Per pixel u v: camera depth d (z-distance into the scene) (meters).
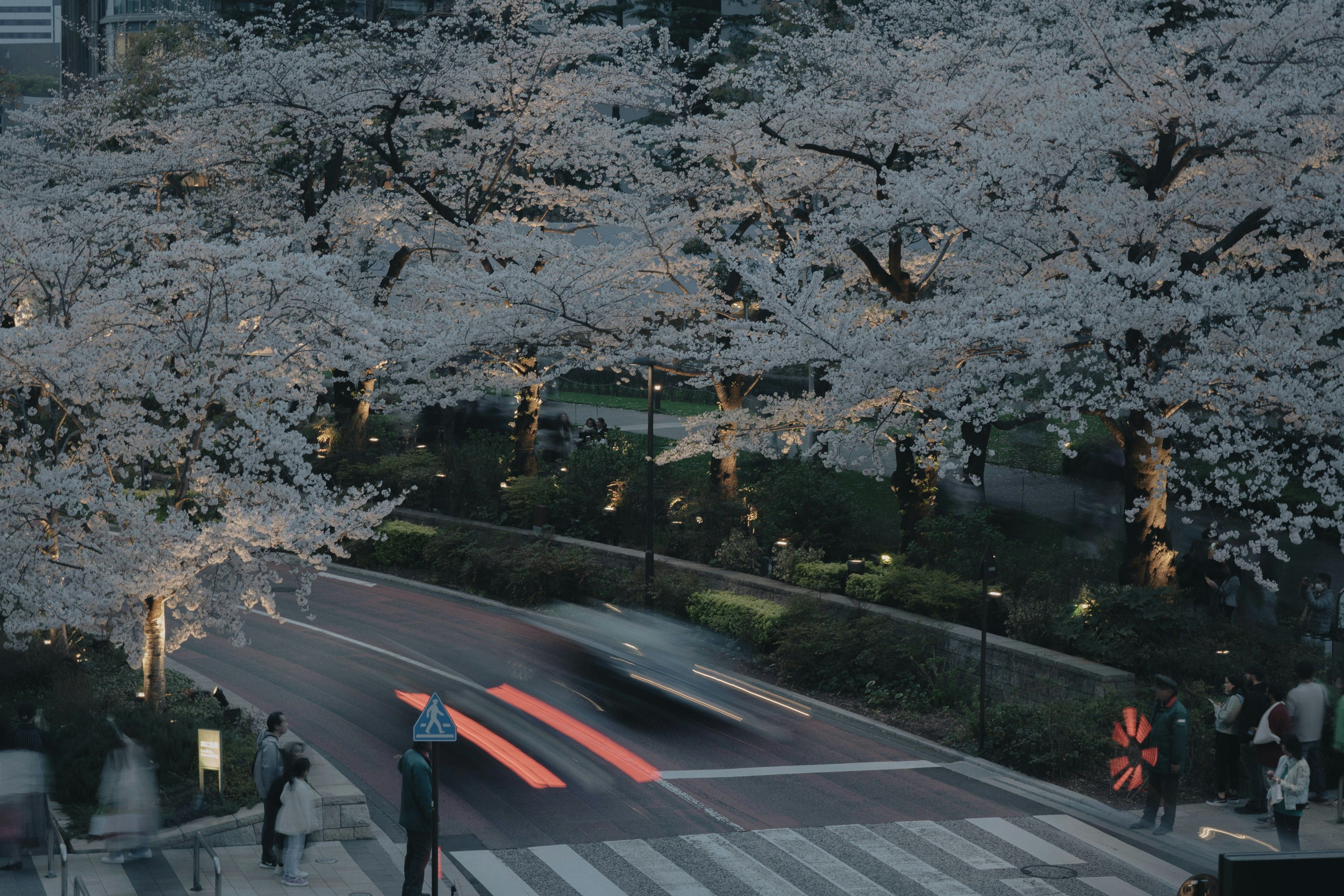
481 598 32.00
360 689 23.34
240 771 17.05
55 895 13.46
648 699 23.17
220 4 48.88
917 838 16.34
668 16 51.56
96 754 16.72
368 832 16.20
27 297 21.27
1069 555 27.38
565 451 43.22
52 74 121.75
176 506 19.14
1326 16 21.81
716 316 30.09
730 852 15.76
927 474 27.91
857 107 26.62
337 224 38.19
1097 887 14.62
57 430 19.64
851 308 28.52
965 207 22.53
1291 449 22.27
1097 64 25.08
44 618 17.84
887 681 23.50
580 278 28.19
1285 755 15.40
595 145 35.66
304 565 35.91
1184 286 20.77
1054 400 22.22
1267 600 25.12
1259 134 21.80
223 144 37.44
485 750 19.94
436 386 31.11
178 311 19.17
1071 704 20.12
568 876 14.88
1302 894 7.25
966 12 30.47
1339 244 23.81
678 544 32.09
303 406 19.95
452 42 35.59
